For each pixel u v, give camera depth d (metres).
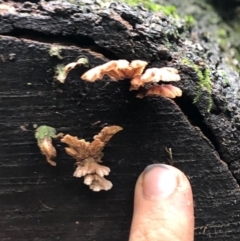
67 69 0.07
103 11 0.07
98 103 0.07
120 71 0.07
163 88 0.07
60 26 0.07
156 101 0.07
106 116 0.07
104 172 0.07
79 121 0.07
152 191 0.07
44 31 0.07
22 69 0.07
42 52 0.07
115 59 0.07
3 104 0.07
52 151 0.07
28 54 0.07
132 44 0.07
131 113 0.07
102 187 0.07
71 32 0.07
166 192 0.07
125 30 0.07
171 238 0.07
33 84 0.07
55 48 0.07
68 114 0.07
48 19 0.07
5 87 0.07
